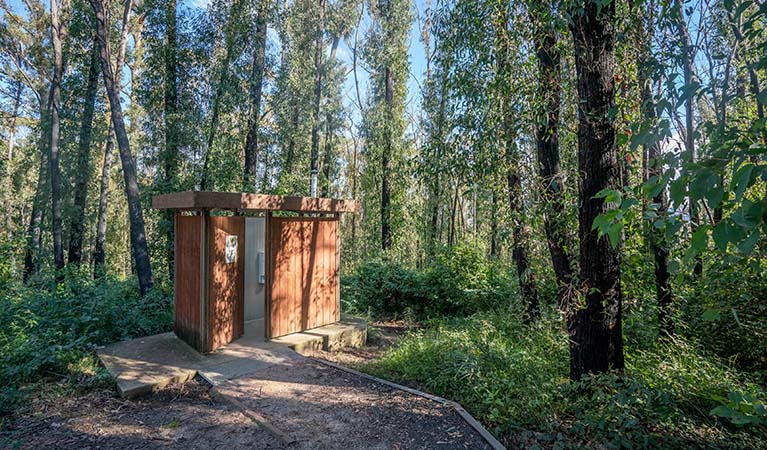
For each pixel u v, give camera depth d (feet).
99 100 40.04
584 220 12.03
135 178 23.59
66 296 18.63
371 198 51.01
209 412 11.66
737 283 13.80
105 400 12.21
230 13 29.09
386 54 41.78
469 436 10.18
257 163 34.76
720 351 15.33
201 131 27.91
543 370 13.91
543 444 9.80
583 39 11.41
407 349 16.88
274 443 9.91
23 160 57.77
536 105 13.28
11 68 45.11
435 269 28.35
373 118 42.75
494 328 19.45
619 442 9.36
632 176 14.26
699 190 4.00
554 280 19.01
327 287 20.97
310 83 40.01
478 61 14.34
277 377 14.16
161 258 29.19
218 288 16.55
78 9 28.76
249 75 29.91
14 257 26.73
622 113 11.34
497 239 18.49
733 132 4.38
